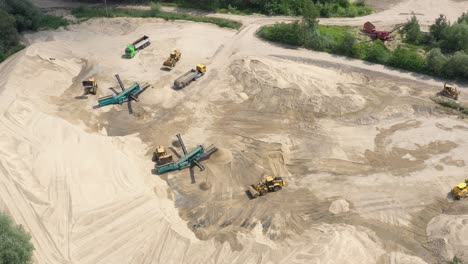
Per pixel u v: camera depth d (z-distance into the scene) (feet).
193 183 136.87
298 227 121.90
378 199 130.93
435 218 124.36
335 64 197.06
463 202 128.77
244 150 149.18
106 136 153.48
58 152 126.62
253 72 186.50
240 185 136.36
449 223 119.85
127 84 180.65
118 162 134.62
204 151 144.97
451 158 144.77
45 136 132.77
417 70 191.01
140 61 195.00
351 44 202.90
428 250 115.55
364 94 175.63
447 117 163.32
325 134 156.35
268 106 169.89
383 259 112.47
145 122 161.99
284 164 143.74
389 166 142.51
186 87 180.24
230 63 194.80
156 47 204.85
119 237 112.06
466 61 179.93
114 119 162.61
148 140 153.89
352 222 123.54
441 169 140.77
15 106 142.20
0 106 140.87
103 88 178.29
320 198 131.54
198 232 119.55
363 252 112.47
